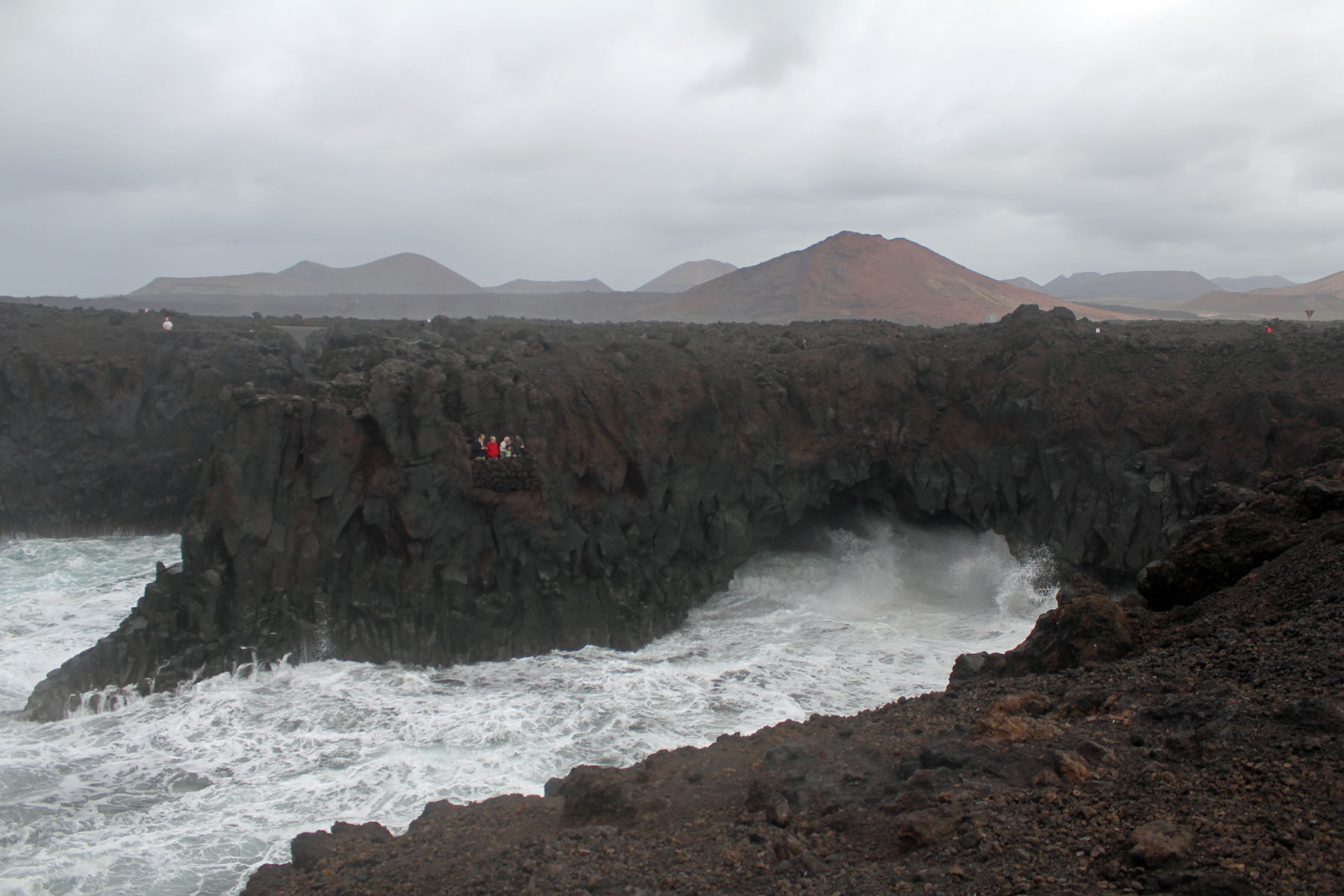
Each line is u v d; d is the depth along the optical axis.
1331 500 15.92
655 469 31.97
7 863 16.97
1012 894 7.21
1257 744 8.66
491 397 31.28
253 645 26.95
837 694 25.92
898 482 36.19
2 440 43.59
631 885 8.98
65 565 38.66
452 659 28.16
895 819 9.12
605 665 28.30
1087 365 35.19
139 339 48.03
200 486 27.66
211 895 16.03
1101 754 9.20
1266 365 32.69
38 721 24.05
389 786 20.28
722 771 12.67
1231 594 14.66
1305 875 6.55
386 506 28.41
